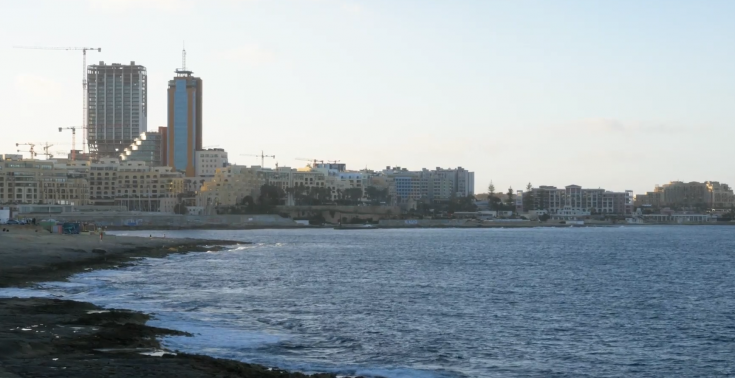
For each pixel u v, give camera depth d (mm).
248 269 110250
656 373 44312
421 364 44469
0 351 36906
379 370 42250
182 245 162000
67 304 55969
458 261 138250
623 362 46906
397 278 99750
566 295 81875
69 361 35625
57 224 185125
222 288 81812
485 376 42281
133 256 126250
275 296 75250
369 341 50844
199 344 46562
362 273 107250
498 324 59969
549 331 57156
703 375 44062
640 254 168750
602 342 53188
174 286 82312
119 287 79062
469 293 82250
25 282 78500
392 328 56500
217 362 36969
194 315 59500
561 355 48531
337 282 92375
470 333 55375
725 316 66375
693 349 51250
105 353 38531
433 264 129000
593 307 71750
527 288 88750
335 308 66938
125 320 51844
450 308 68938
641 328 59375
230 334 51031
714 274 113062
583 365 45844
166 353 39531
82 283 80938
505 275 107375
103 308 56781
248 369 36094
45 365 34406
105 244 139750
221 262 124500
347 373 41062
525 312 67312
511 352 49000
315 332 53438
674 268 124938
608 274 111438
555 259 147625
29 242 123812
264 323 56750
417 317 62562
